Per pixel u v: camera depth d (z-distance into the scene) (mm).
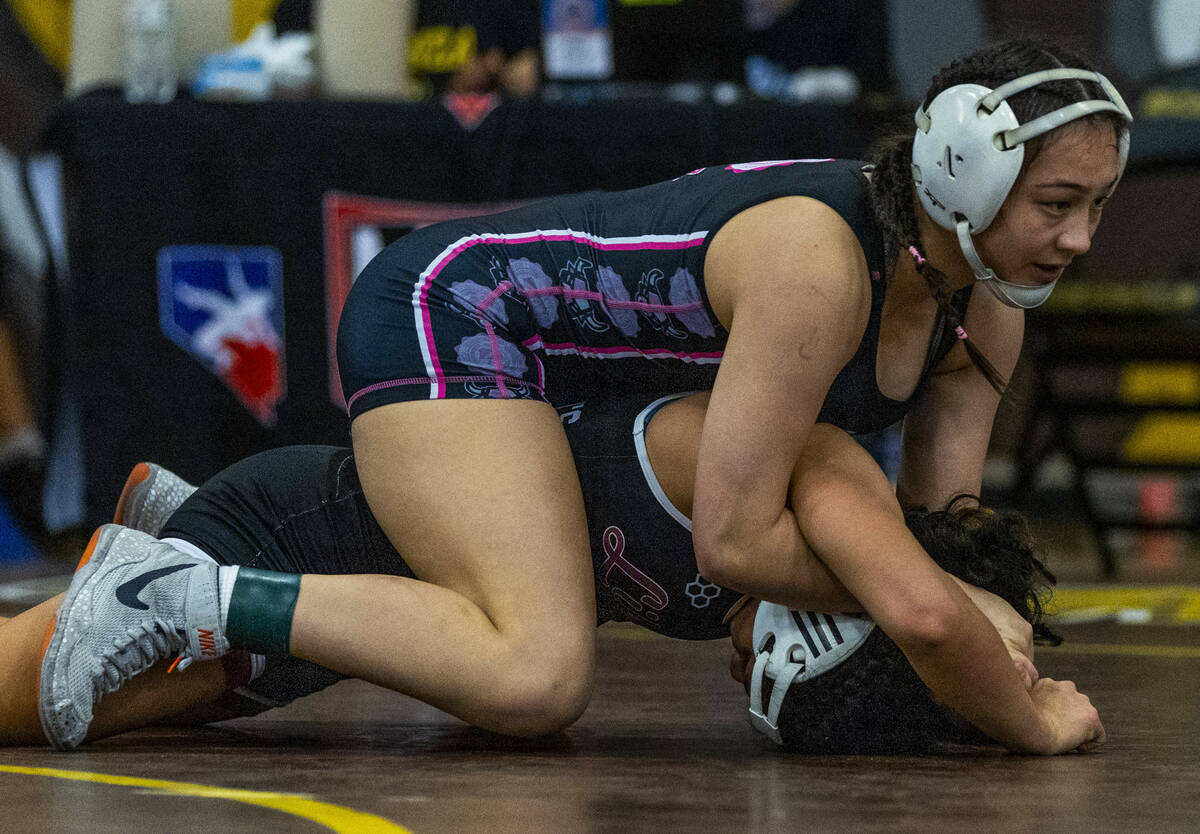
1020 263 3555
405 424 3994
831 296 3553
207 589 3852
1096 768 3607
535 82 9531
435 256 4121
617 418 4121
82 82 9430
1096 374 13344
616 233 4012
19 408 10148
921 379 4031
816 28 11070
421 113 8727
